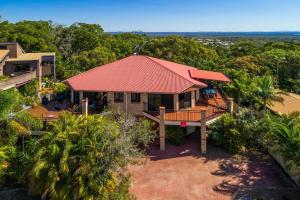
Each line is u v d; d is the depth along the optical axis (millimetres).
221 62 70250
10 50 53875
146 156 31281
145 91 34531
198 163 30203
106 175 21969
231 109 35531
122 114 33250
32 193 23391
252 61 65438
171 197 24859
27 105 37750
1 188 25922
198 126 35500
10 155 26625
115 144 22594
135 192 25422
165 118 33031
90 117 24359
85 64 68875
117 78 37656
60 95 42500
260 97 39688
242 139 32656
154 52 78188
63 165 21047
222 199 24625
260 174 28453
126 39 105250
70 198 20906
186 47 76938
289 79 64125
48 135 23469
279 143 28094
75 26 97562
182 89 34531
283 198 24625
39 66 52469
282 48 95125
